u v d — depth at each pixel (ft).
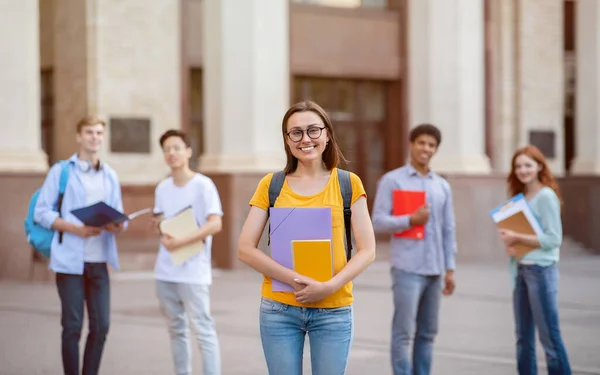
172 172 24.08
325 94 77.41
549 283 23.15
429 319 24.53
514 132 84.53
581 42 81.20
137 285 52.95
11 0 54.95
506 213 23.40
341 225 15.61
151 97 71.31
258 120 63.05
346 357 15.56
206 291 23.29
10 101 54.85
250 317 40.04
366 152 78.89
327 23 75.56
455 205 69.15
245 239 15.67
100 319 23.40
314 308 15.46
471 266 65.72
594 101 80.53
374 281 55.42
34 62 55.88
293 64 74.08
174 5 72.13
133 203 69.51
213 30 63.62
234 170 62.44
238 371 28.14
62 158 72.33
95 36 69.56
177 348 23.67
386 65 77.92
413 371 24.59
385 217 24.09
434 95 71.10
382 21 77.82
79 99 70.49
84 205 23.53
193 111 74.54
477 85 72.23
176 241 22.89
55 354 31.01
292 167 16.02
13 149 54.80
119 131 70.23
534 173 23.57
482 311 42.45
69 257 22.91
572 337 35.09
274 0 63.98
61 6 72.18
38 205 23.16
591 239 78.79
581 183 79.15
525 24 84.43
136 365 29.14
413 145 24.79
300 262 15.24
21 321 38.32
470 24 71.77
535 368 23.79
